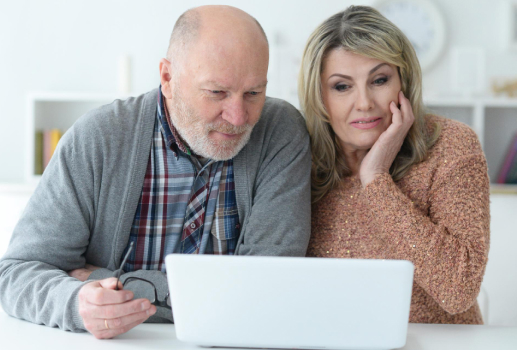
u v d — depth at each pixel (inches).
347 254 53.5
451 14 126.2
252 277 34.5
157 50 129.4
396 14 125.5
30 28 129.5
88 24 129.5
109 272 47.4
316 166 55.7
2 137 129.6
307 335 35.1
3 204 106.8
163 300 45.4
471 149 51.7
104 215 49.0
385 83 52.2
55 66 129.6
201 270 34.8
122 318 38.1
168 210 49.9
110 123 49.0
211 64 43.8
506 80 124.6
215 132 46.6
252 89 45.2
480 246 47.6
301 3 128.0
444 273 46.8
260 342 35.5
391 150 52.1
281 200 49.9
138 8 129.0
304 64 54.3
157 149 50.1
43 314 41.6
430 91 121.9
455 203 49.9
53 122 127.7
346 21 51.8
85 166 47.9
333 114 53.4
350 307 34.4
